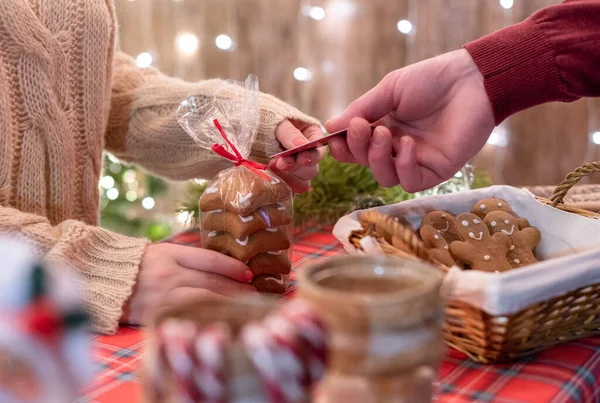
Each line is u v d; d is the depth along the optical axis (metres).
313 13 2.09
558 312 0.73
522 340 0.73
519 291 0.70
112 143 1.14
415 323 0.60
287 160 0.93
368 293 0.64
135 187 2.12
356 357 0.60
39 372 0.49
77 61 1.01
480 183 1.27
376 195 1.20
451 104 0.90
